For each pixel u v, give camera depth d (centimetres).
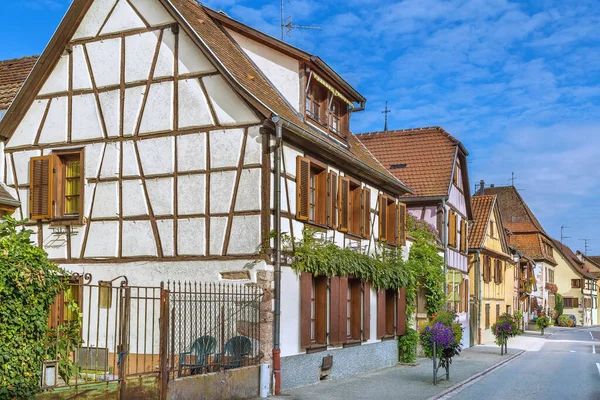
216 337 1352
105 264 1485
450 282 2573
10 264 901
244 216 1373
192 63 1448
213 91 1423
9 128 1608
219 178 1402
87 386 955
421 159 2936
